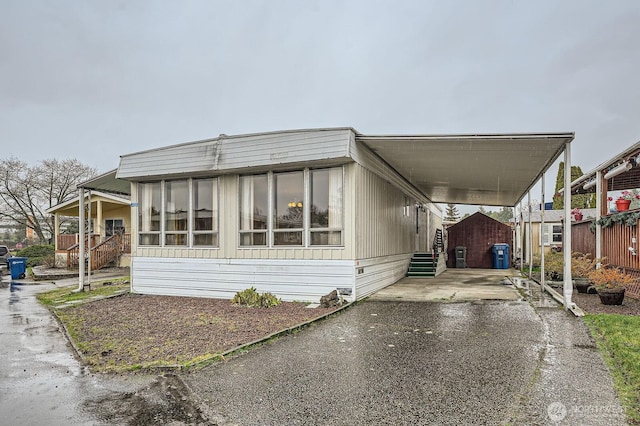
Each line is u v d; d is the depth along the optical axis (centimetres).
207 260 1069
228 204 1048
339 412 355
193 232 1094
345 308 837
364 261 964
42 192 3139
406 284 1224
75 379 464
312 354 532
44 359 549
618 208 1066
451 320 706
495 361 479
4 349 604
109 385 441
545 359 483
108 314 854
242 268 1023
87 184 1256
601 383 404
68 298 1108
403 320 717
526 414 340
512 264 1995
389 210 1212
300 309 844
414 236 1670
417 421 333
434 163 1071
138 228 1180
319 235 942
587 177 1360
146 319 788
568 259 784
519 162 993
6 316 873
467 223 2038
